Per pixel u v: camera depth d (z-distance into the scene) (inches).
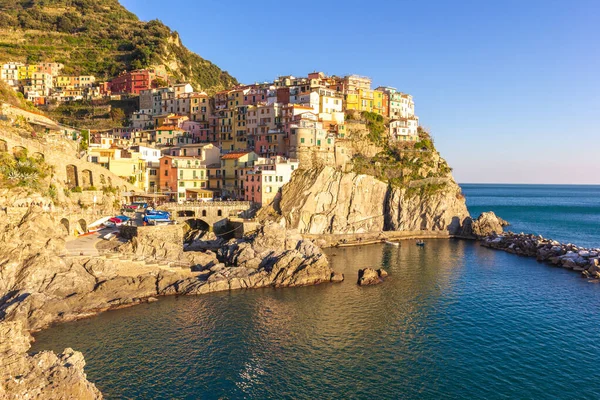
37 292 2566.4
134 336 2333.9
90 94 7706.7
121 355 2128.4
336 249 4736.7
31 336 2269.9
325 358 2160.4
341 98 6432.1
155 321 2534.5
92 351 2158.0
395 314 2743.6
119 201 4281.5
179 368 2031.3
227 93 6860.2
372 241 5187.0
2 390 1386.6
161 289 2984.7
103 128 6943.9
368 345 2306.8
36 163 3523.6
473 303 2977.4
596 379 1990.7
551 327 2568.9
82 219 3646.7
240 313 2694.4
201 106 6850.4
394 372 2042.3
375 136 6210.6
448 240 5506.9
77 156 4416.8
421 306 2896.2
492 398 1845.5
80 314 2551.7
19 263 2682.1
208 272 3319.4
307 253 3590.1
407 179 5821.9
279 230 3722.9
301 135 5270.7
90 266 2918.3
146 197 4707.2
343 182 5246.1
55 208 3390.7
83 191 3880.4
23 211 2938.0
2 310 2388.0
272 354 2188.7
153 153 5344.5
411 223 5679.1
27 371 1493.6
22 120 4047.7
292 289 3186.5
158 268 3161.9
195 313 2672.2
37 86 7829.7
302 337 2383.1
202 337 2348.7
